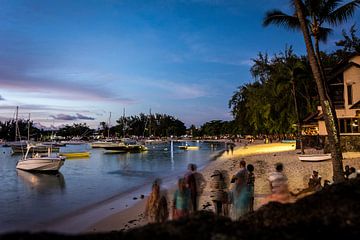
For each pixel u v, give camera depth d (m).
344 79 34.16
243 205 10.91
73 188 28.56
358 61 34.03
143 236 5.41
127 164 50.62
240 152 59.81
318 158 29.64
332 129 16.06
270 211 6.93
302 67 39.41
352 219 6.06
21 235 5.20
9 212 19.11
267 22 21.05
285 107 51.75
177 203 9.71
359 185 8.79
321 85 16.58
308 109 47.72
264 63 53.81
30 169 42.00
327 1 19.88
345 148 33.41
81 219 16.95
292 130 56.69
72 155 65.44
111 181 32.19
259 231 5.62
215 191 11.55
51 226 15.79
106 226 15.12
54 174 40.22
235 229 5.77
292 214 6.58
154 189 9.88
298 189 16.31
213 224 6.02
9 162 64.25
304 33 16.97
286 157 37.47
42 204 21.55
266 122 60.25
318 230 5.69
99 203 21.25
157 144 142.62
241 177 11.15
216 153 70.38
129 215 17.11
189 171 11.17
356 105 31.36
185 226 5.84
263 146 69.81
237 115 85.75
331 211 6.52
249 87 65.12
